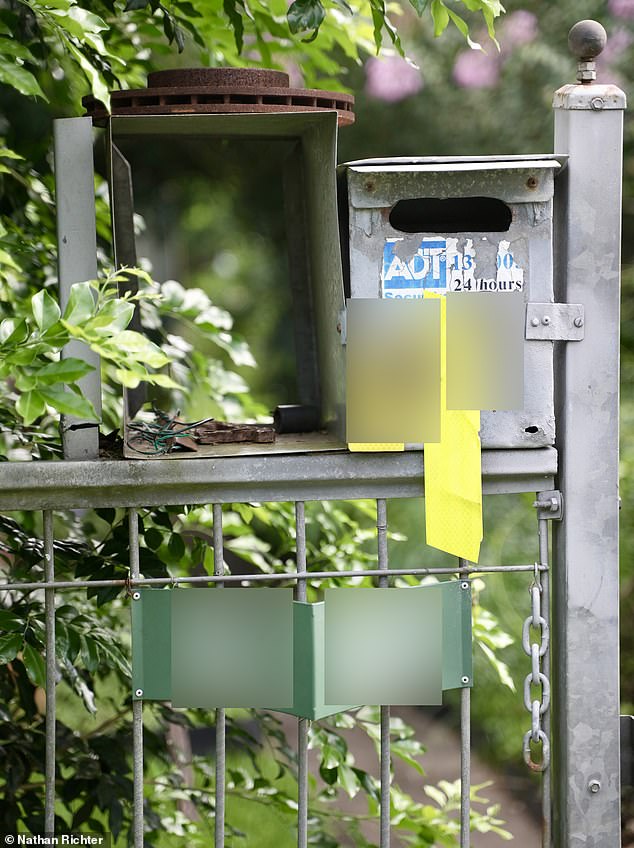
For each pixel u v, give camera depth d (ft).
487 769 22.99
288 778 19.16
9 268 11.28
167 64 18.69
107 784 10.64
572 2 24.53
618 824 8.84
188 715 12.48
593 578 8.77
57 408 6.59
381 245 8.34
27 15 9.85
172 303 13.03
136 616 8.38
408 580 12.56
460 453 8.38
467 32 9.51
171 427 9.21
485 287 8.43
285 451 8.38
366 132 26.96
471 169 8.04
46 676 8.34
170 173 26.40
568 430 8.70
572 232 8.59
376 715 11.87
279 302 33.45
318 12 8.81
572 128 8.55
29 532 11.42
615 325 8.66
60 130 8.30
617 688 8.81
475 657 21.43
